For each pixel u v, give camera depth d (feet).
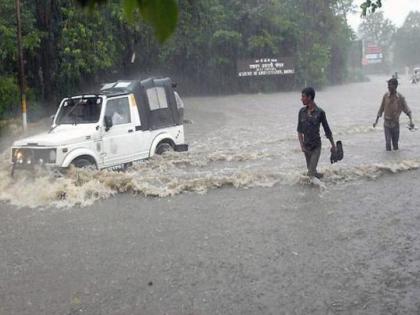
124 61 89.04
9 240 22.54
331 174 32.96
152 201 28.37
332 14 149.18
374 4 24.39
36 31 68.18
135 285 17.48
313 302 15.81
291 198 28.12
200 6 94.63
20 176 31.89
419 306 15.37
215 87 131.75
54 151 30.73
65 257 20.36
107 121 33.50
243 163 38.27
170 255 20.15
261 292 16.62
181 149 39.47
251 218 24.73
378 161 36.76
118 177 31.27
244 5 130.93
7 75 67.56
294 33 135.64
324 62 139.74
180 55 126.52
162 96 38.42
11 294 17.13
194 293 16.69
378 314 14.93
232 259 19.54
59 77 75.00
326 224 23.50
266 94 127.65
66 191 29.27
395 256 19.44
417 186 29.99
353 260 19.15
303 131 30.60
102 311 15.70
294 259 19.39
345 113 73.51
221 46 129.29
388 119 40.63
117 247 21.27
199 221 24.52
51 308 16.02
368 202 26.96
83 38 72.84
